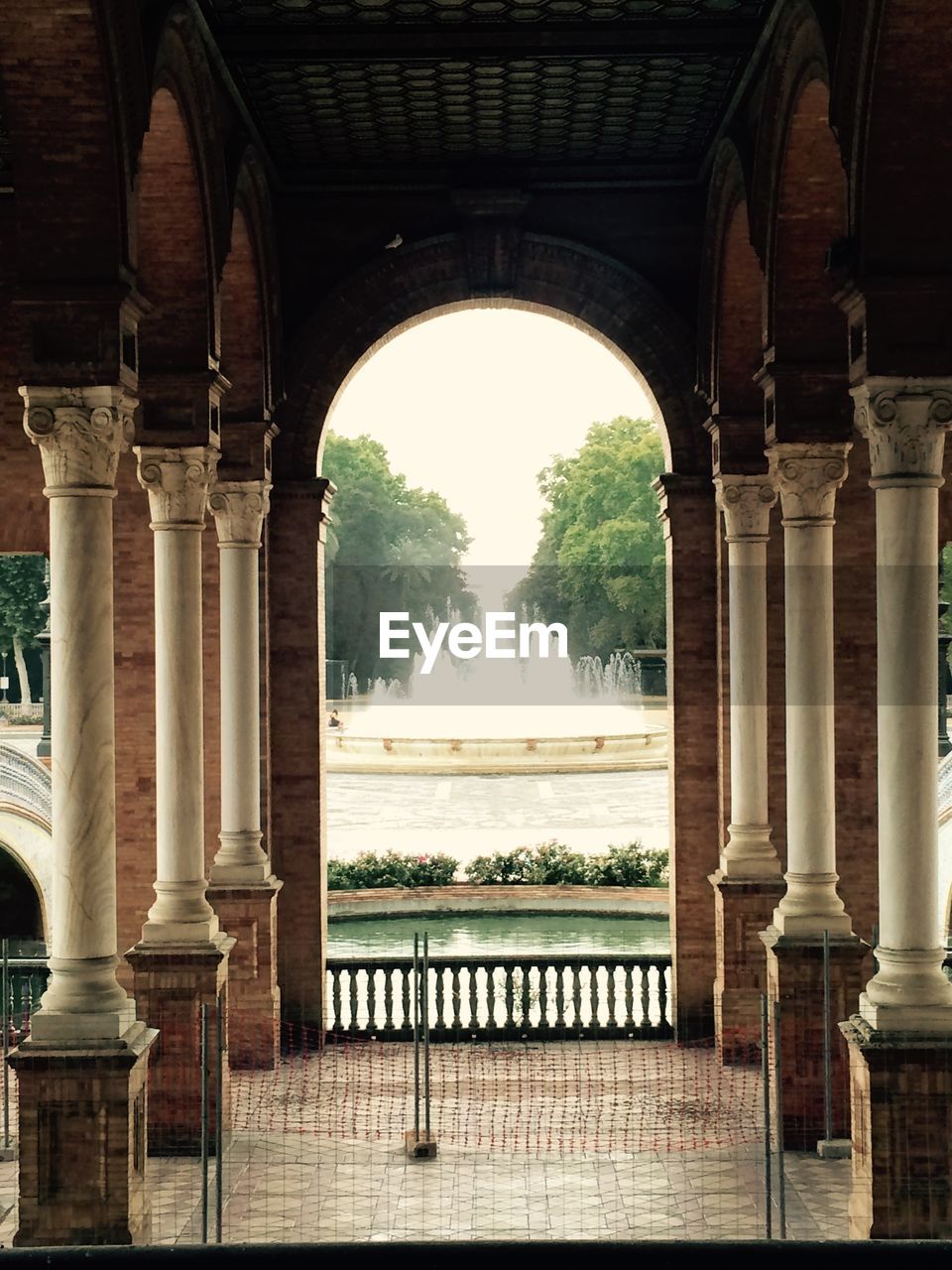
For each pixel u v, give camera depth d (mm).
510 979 17906
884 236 9953
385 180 17656
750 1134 13602
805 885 13586
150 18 10906
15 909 28484
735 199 15258
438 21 13547
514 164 17609
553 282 17859
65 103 9719
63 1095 9906
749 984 16344
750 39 13734
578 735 45469
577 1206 11602
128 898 17109
